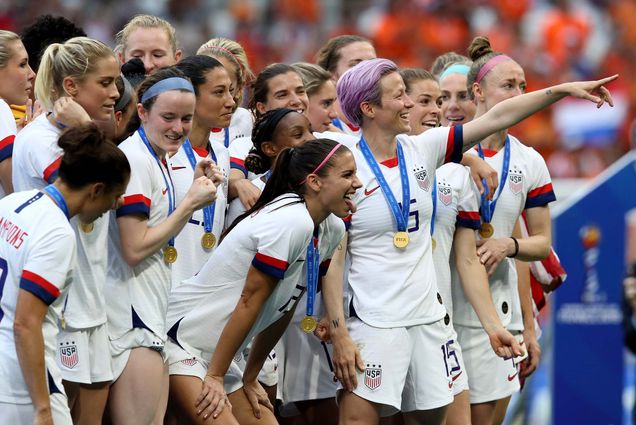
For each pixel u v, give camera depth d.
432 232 20.05
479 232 21.19
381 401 18.77
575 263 27.61
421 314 19.14
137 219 17.17
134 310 17.59
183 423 18.30
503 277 21.62
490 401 21.67
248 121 23.30
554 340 27.67
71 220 16.77
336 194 17.28
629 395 32.78
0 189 19.34
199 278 18.05
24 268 14.91
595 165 52.00
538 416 30.23
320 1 58.56
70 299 16.86
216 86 19.03
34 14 55.72
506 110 18.64
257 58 56.62
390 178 19.11
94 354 17.25
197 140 19.23
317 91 22.61
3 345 15.20
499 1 56.88
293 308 18.47
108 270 17.67
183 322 17.95
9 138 18.69
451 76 24.36
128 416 17.59
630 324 28.80
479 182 20.14
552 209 31.30
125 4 58.03
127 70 21.08
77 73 17.11
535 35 56.53
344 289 19.97
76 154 15.12
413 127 22.11
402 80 19.20
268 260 16.91
